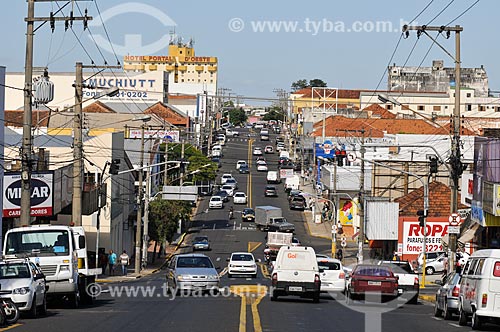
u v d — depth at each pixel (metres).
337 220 86.50
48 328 19.64
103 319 22.19
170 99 162.12
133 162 84.44
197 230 89.62
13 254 27.48
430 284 51.28
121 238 72.06
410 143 81.69
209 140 149.12
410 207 66.00
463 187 54.72
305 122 142.75
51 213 46.75
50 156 58.16
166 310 25.30
